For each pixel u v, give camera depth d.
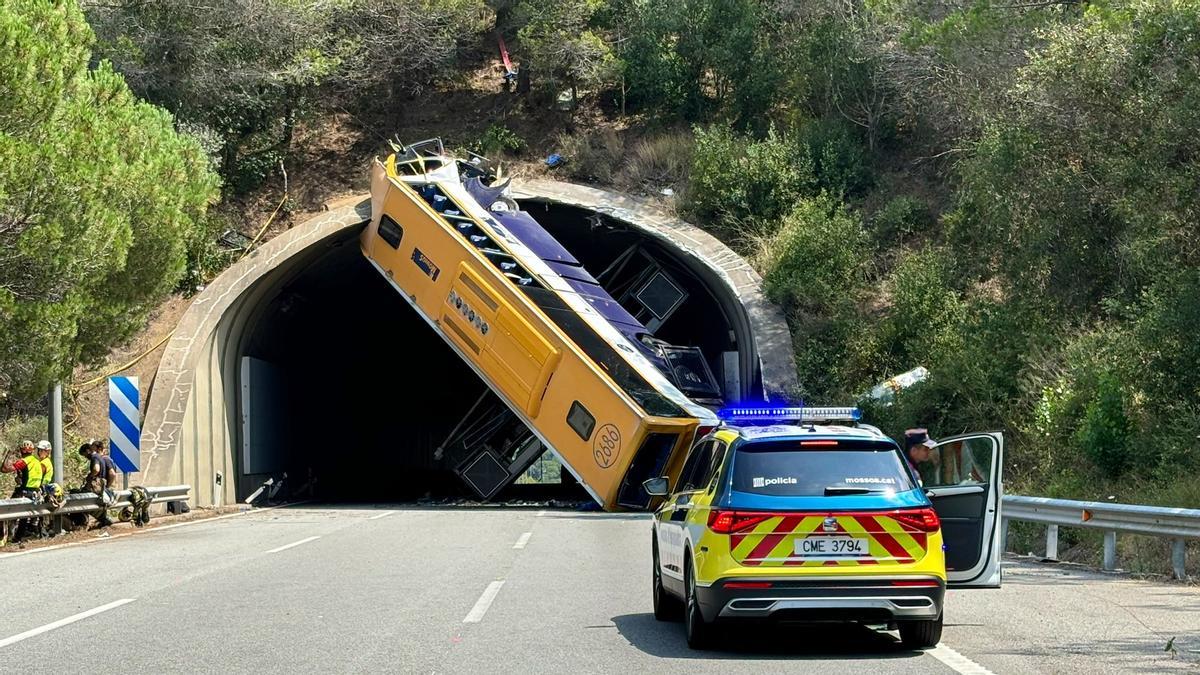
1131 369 21.22
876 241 37.75
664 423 26.41
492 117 47.84
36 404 33.78
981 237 27.42
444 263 30.64
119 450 24.95
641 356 28.31
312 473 43.28
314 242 34.78
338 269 40.34
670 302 37.16
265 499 37.84
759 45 45.06
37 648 9.42
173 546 19.42
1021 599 12.38
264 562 16.39
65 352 20.98
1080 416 23.09
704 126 45.41
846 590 8.83
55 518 22.14
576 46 45.53
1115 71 22.41
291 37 43.22
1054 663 8.60
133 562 16.56
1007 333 26.94
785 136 41.41
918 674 8.27
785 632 10.59
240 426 35.56
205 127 40.81
